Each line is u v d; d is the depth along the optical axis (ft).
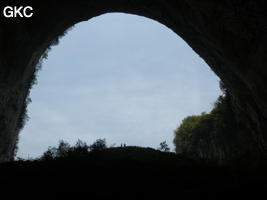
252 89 73.97
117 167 40.63
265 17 56.44
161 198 29.04
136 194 30.17
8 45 80.12
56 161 44.32
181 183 33.71
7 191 32.45
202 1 67.72
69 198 29.78
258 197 28.17
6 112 86.58
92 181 34.27
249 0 56.95
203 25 76.48
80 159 44.96
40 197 30.30
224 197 28.50
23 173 38.78
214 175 36.99
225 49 74.69
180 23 89.15
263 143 81.97
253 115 84.17
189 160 49.37
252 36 63.52
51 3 87.81
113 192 30.83
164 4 86.38
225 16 66.08
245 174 35.96
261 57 63.16
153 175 37.01
